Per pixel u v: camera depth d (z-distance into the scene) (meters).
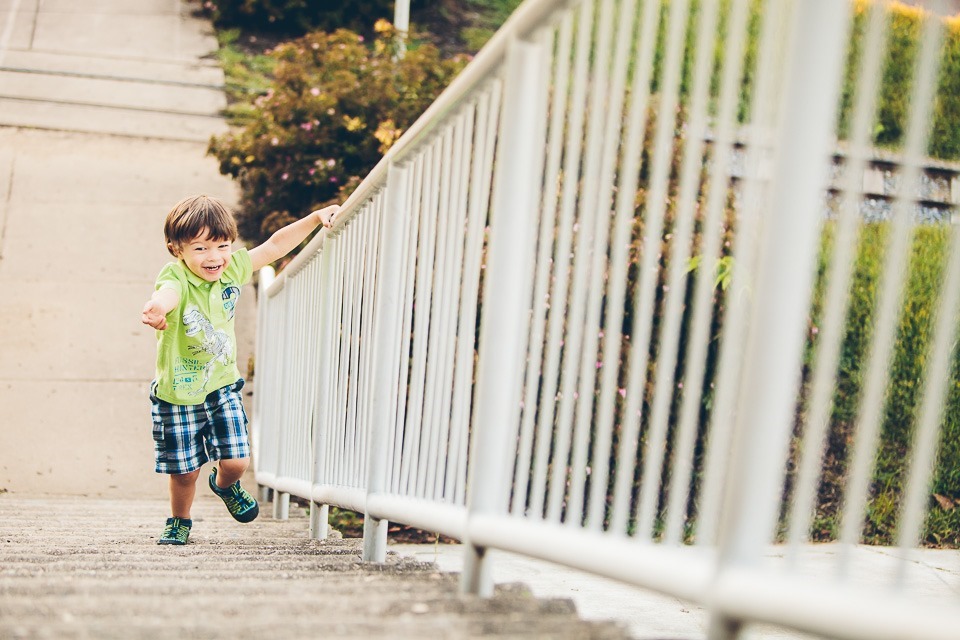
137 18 16.00
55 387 8.95
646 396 6.52
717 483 1.94
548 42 2.55
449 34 16.48
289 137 10.45
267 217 10.45
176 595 2.50
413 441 3.27
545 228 2.51
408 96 10.70
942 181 10.05
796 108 1.68
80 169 11.75
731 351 1.96
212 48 15.34
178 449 4.49
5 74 13.60
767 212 1.71
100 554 3.73
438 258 3.19
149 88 13.80
